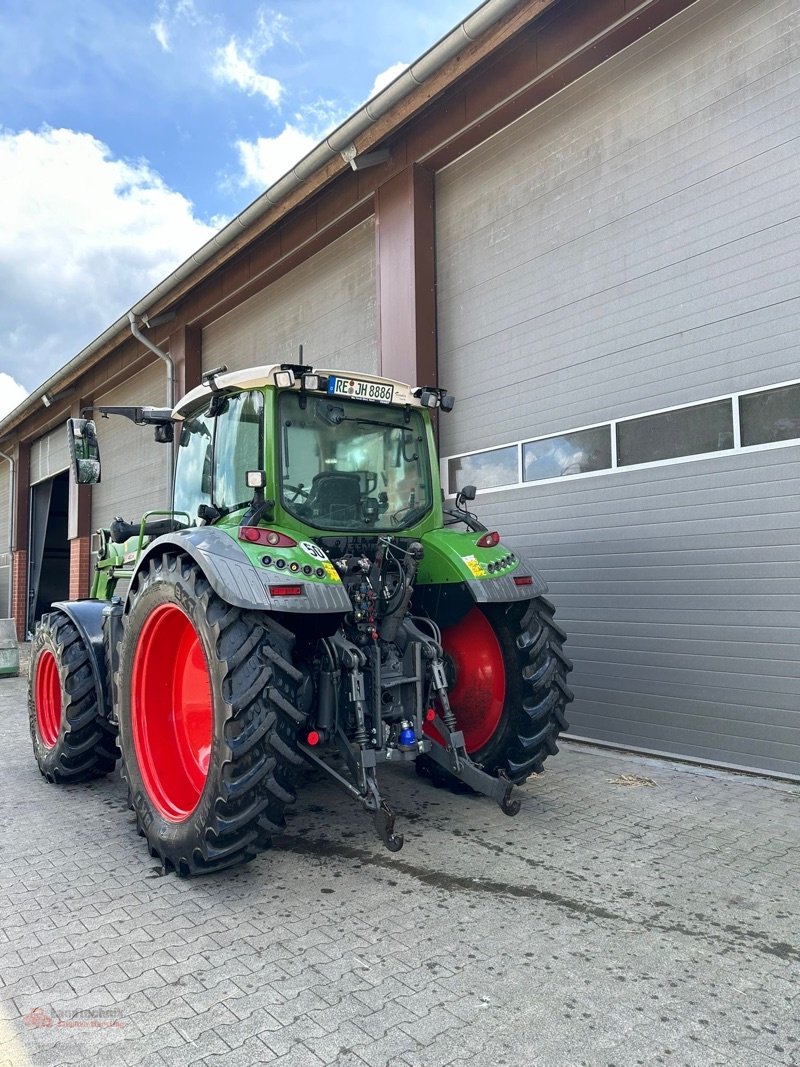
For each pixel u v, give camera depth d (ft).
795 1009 7.48
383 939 8.96
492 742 13.82
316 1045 6.93
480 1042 6.95
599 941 8.85
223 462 13.25
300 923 9.41
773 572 15.52
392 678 12.10
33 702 17.11
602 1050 6.83
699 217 16.93
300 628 11.59
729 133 16.42
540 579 13.98
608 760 17.25
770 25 15.75
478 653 14.32
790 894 10.10
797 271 15.25
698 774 15.96
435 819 13.28
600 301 18.95
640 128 18.11
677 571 17.15
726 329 16.38
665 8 17.19
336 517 12.87
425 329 23.15
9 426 56.85
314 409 12.88
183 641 12.16
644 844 11.95
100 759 15.72
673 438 17.33
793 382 15.21
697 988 7.84
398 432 14.12
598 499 18.84
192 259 30.94
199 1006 7.58
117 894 10.42
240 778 10.04
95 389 46.16
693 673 16.84
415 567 12.32
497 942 8.85
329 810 13.91
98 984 8.04
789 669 15.25
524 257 20.88
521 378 20.93
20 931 9.32
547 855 11.54
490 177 21.89
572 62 18.84
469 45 19.22
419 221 23.22
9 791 15.75
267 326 31.50
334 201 26.45
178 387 36.91
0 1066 6.69
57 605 16.40
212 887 10.61
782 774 15.33
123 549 17.11
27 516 59.47
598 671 18.70
